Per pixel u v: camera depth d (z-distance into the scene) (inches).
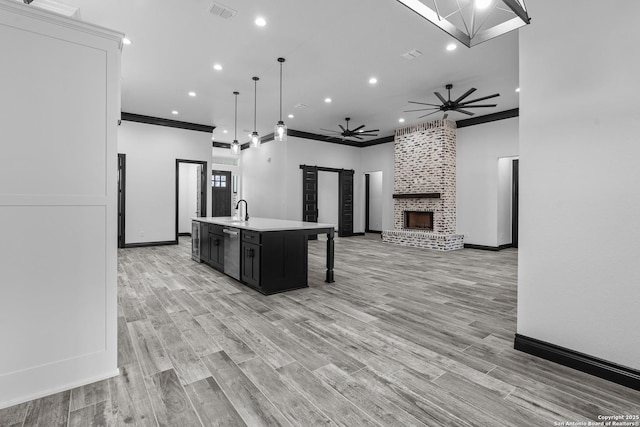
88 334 74.0
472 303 135.9
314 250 290.8
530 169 89.4
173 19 140.6
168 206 312.3
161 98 250.5
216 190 486.3
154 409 64.5
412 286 163.5
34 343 67.9
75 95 71.5
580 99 80.2
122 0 126.6
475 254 268.5
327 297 143.7
